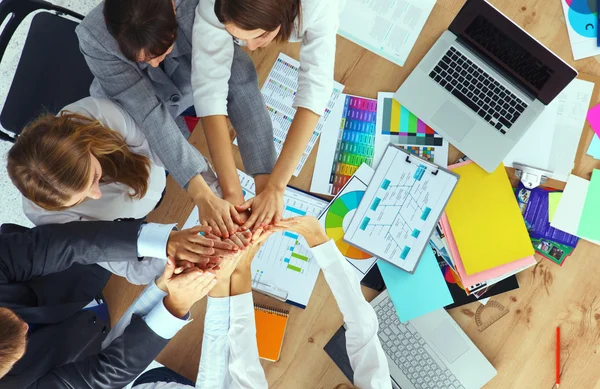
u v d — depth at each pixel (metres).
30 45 1.42
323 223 1.39
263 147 1.22
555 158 1.38
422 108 1.39
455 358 1.34
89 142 1.04
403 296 1.36
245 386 1.21
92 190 1.10
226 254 1.09
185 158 1.14
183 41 1.14
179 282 1.06
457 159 1.40
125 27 0.92
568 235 1.37
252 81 1.22
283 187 1.16
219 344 1.21
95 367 1.08
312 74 1.13
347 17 1.41
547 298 1.35
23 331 0.94
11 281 1.08
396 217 1.38
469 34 1.34
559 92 1.31
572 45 1.40
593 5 1.39
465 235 1.37
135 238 1.08
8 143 2.01
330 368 1.33
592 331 1.33
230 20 0.90
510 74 1.34
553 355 1.34
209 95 1.11
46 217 1.20
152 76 1.18
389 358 1.36
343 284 1.25
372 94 1.42
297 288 1.36
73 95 1.42
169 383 1.27
